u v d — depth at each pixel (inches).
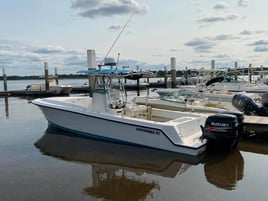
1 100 898.7
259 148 273.9
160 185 189.6
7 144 308.3
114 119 277.9
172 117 318.3
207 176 203.8
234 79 700.0
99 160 243.9
